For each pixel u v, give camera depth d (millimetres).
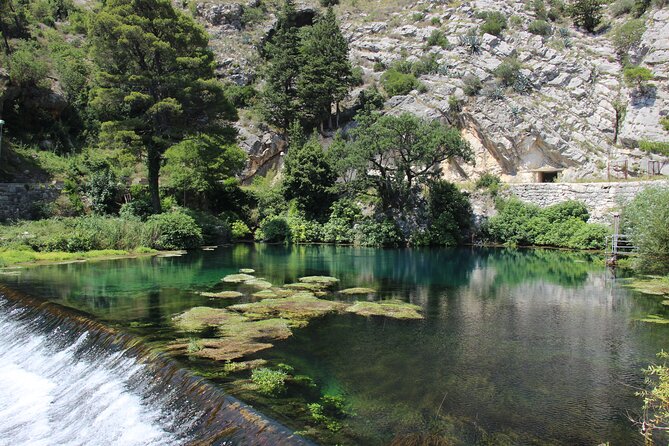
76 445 6848
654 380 8133
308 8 59000
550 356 9430
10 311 13273
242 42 53906
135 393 7773
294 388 7391
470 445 5820
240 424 6164
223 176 35875
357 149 33719
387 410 6734
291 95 45750
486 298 15312
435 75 45406
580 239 30578
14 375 9617
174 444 6148
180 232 28688
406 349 9727
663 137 37438
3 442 7020
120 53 28266
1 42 38469
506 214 34031
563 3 51906
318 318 12211
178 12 29516
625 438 6078
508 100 40844
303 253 28266
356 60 52500
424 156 32562
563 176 37906
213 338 9930
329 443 5668
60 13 51719
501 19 48656
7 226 25328
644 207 19891
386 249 31562
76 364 9484
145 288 15891
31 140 34281
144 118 29469
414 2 57000
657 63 40281
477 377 8188
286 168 37938
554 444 5898
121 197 32219
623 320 12445
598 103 41781
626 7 48062
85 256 23844
